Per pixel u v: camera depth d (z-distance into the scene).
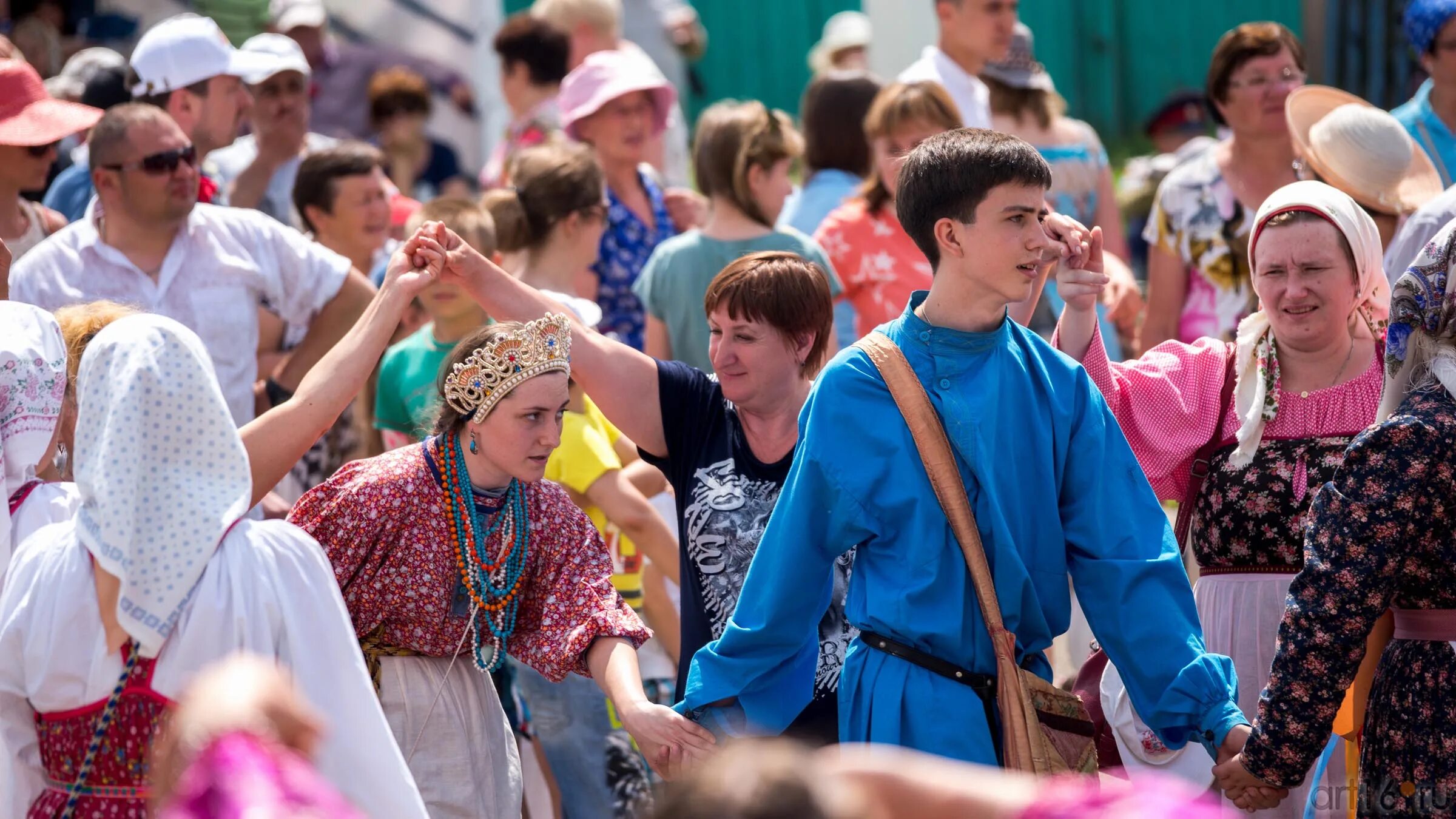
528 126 21.30
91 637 7.75
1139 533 8.20
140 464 7.62
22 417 8.81
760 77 36.72
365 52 27.47
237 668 5.30
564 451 12.10
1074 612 13.73
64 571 7.79
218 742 4.99
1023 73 18.03
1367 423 9.68
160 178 12.83
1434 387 8.23
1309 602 8.20
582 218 15.38
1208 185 15.44
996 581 7.91
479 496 9.33
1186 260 15.66
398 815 7.91
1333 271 9.63
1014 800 5.09
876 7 31.19
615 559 12.98
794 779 3.90
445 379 9.18
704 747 8.45
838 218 15.49
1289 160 15.14
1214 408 10.05
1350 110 12.44
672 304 14.93
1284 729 8.22
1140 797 4.83
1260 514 9.80
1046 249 8.06
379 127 24.91
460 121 27.91
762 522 9.58
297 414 9.03
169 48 16.41
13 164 14.08
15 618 7.80
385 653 9.20
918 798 5.14
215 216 13.50
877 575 8.09
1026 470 8.10
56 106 14.22
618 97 17.77
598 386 9.80
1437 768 8.13
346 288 13.80
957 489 7.88
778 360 9.52
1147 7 37.12
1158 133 28.92
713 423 9.84
